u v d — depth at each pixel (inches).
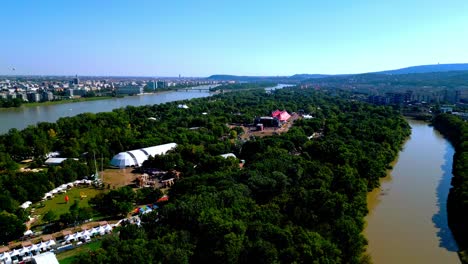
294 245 3993.6
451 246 5088.6
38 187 6815.9
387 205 6589.6
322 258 3789.4
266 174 6235.2
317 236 4175.7
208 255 3924.7
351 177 6259.8
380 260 4729.3
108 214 6166.3
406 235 5413.4
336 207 4953.3
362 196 5959.6
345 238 4416.8
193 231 4475.9
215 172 6786.4
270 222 4579.2
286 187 6028.5
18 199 6451.8
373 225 5748.0
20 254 4768.7
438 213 6220.5
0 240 5187.0
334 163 7701.8
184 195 5733.3
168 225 4589.1
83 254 4074.8
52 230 5575.8
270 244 3875.5
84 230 5393.7
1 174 7500.0
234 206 4891.7
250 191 5629.9
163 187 7573.8
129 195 6338.6
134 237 4375.0
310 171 6737.2
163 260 3727.9
